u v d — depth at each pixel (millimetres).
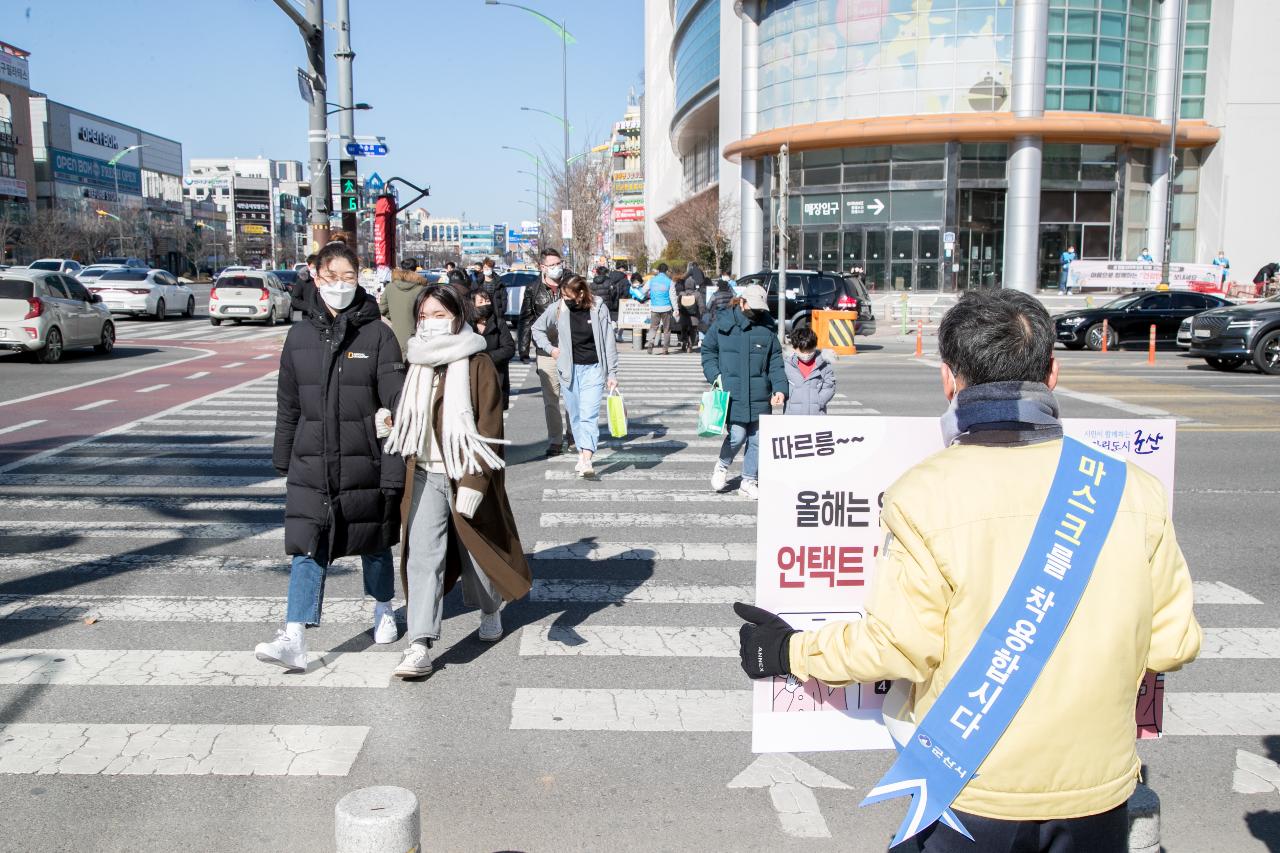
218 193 174875
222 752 4262
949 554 1961
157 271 36250
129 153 124188
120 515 8242
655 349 25031
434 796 3939
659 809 3871
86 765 4137
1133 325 25344
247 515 8266
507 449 10859
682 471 10406
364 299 4988
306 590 4980
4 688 4883
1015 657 1924
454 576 5457
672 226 60562
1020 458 2031
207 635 5617
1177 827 3785
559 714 4688
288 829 3680
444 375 4922
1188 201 43594
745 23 44375
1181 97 42312
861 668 2064
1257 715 4750
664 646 5555
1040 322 2105
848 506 2814
